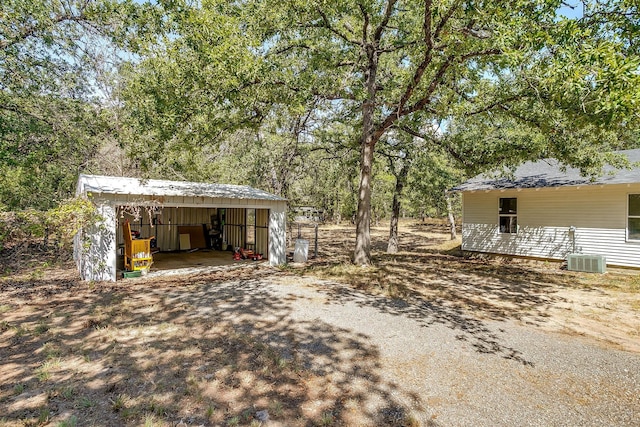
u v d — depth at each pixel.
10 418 2.92
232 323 5.42
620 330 5.34
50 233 7.58
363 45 9.65
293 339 4.80
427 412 3.11
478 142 11.36
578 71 4.23
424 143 13.66
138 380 3.60
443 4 5.37
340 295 7.31
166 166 12.44
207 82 7.03
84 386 3.46
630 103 3.72
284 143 14.79
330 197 29.55
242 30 8.49
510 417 3.04
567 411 3.14
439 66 7.45
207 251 14.59
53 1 7.94
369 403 3.25
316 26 9.34
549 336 5.05
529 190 12.48
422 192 15.84
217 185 11.99
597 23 5.11
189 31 6.89
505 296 7.46
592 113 5.12
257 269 10.66
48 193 11.31
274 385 3.56
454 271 10.59
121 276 9.18
